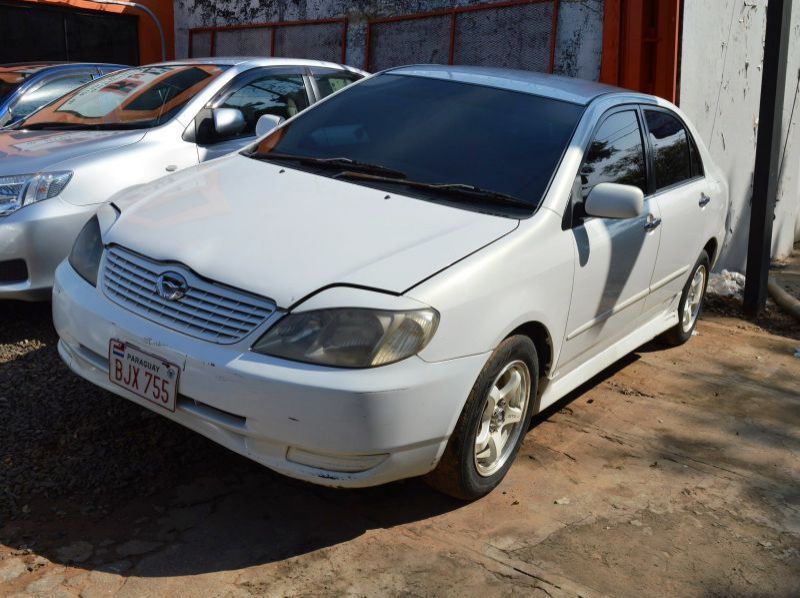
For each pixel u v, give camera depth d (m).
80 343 3.21
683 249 4.83
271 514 3.13
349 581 2.78
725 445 4.11
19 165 4.51
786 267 9.31
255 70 5.86
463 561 2.94
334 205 3.34
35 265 4.41
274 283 2.81
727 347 5.75
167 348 2.86
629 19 7.16
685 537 3.23
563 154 3.70
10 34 10.68
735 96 7.94
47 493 3.12
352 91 4.43
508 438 3.45
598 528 3.23
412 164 3.73
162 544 2.90
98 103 5.68
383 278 2.82
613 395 4.62
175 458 3.45
